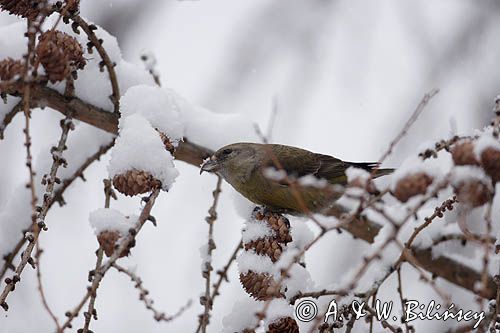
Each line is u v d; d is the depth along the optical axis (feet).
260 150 33.47
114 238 21.43
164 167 23.06
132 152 22.91
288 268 20.99
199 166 33.73
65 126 25.73
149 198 22.61
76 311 20.11
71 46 25.30
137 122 23.61
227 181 33.81
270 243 25.31
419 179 20.52
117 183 22.91
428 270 30.12
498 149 19.97
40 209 24.27
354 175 21.47
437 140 22.43
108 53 30.07
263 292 24.82
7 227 29.07
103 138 30.58
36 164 30.19
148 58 30.76
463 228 20.93
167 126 25.13
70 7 24.62
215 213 28.68
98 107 29.37
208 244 27.55
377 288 24.34
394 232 20.21
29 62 23.50
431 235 29.48
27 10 23.84
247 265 25.14
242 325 25.64
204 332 25.41
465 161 20.21
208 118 33.55
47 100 28.50
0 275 28.71
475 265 29.17
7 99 28.40
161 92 25.48
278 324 24.40
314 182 21.53
